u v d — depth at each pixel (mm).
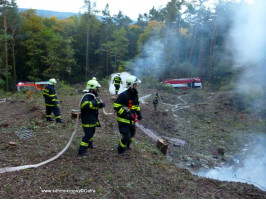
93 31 37250
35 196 3164
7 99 13305
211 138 9992
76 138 5648
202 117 13383
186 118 13156
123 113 4426
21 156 4430
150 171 4258
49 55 29375
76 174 3836
